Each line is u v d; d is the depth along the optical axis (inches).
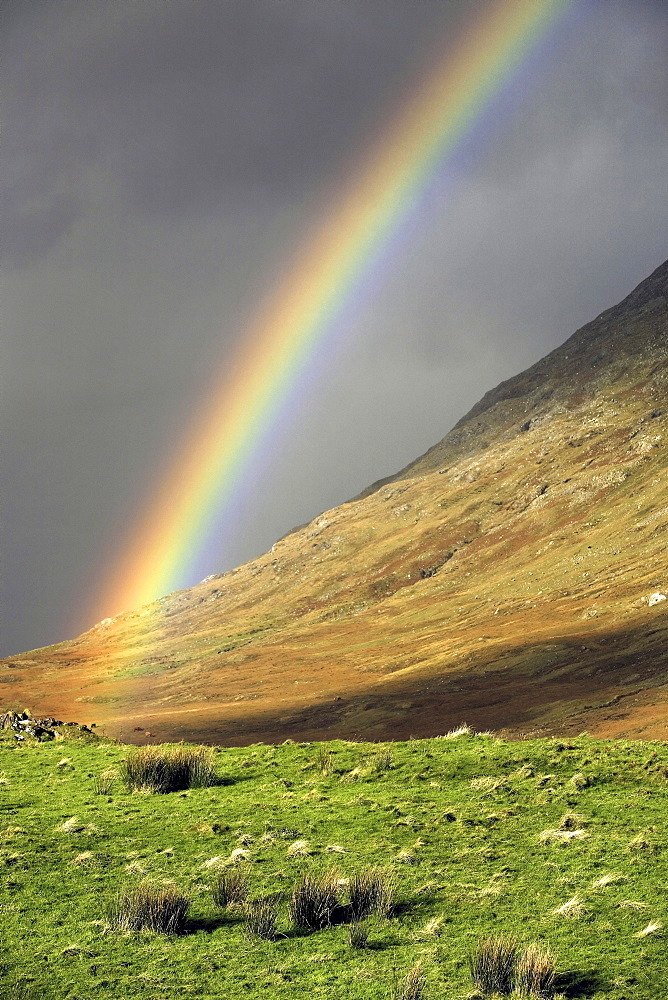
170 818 872.3
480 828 831.1
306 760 1085.8
